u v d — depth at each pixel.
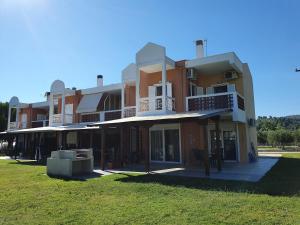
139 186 10.81
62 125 27.16
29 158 28.56
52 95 28.97
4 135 33.50
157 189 10.16
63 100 27.77
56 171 15.05
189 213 7.04
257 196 8.63
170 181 11.91
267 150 39.59
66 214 7.22
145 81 22.31
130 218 6.76
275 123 85.81
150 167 17.91
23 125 35.50
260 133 59.69
